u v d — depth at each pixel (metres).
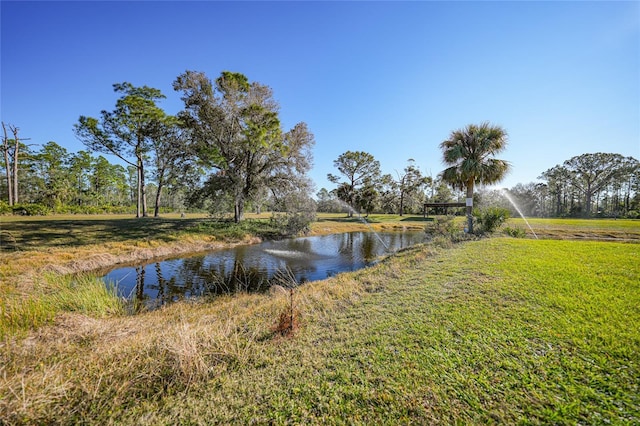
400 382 2.27
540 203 49.34
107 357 2.92
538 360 2.42
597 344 2.60
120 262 9.88
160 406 2.20
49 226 14.87
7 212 23.95
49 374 2.45
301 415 2.01
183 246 12.50
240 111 16.80
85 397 2.27
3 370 2.69
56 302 4.97
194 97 16.61
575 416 1.79
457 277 5.21
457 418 1.87
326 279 7.55
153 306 5.96
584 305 3.48
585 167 44.12
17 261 7.85
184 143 18.14
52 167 38.28
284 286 7.22
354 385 2.29
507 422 1.79
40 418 2.04
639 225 17.50
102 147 22.36
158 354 2.85
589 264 5.56
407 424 1.85
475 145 12.09
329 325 3.59
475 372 2.33
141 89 21.88
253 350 3.02
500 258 6.48
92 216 26.00
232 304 5.45
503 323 3.17
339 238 17.86
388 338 3.05
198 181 19.20
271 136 17.16
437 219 16.77
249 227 17.41
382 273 6.44
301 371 2.55
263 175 18.48
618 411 1.80
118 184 43.19
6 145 27.52
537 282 4.49
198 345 2.96
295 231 17.77
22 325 3.91
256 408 2.10
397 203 39.06
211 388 2.39
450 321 3.34
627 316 3.12
